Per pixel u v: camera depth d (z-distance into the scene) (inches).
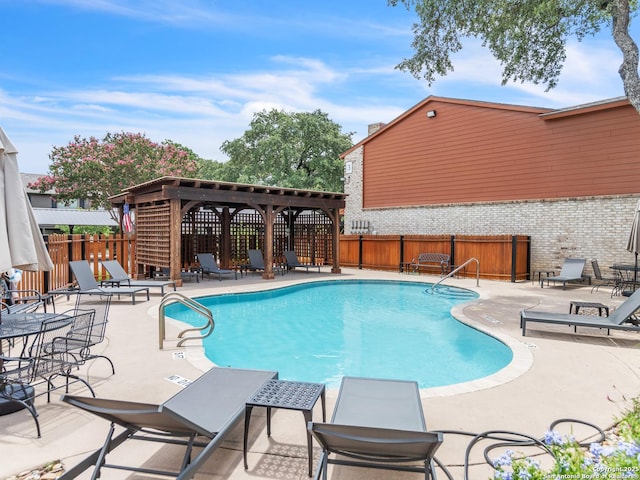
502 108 621.9
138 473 117.2
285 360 260.2
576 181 555.5
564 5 452.8
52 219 1270.9
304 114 1206.9
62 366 160.1
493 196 636.1
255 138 1218.0
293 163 1241.4
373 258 716.7
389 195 773.9
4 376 153.6
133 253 596.4
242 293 460.4
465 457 118.6
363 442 92.7
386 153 776.9
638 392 177.0
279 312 399.5
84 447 130.0
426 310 410.6
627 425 113.7
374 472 119.5
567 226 561.0
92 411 103.9
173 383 185.3
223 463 123.2
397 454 99.4
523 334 275.7
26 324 167.3
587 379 193.3
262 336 315.3
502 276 572.4
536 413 156.4
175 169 1045.8
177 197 483.2
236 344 294.7
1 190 150.9
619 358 225.6
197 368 206.1
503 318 334.3
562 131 565.6
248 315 385.7
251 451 130.0
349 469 120.8
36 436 136.5
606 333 284.4
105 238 534.3
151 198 528.1
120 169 961.5
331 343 297.0
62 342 173.9
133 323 306.2
